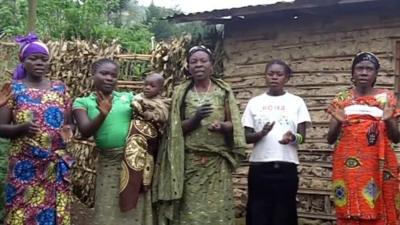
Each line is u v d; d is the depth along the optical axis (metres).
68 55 8.30
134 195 4.64
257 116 5.18
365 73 4.85
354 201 4.77
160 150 4.83
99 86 4.71
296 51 7.55
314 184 7.29
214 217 4.74
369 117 4.80
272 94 5.25
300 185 7.39
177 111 4.78
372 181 4.75
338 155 4.91
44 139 4.42
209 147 4.76
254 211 5.14
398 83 6.93
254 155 5.17
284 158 5.08
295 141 5.04
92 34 14.29
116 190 4.70
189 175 4.77
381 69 6.98
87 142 7.73
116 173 4.72
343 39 7.22
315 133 7.35
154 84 4.88
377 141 4.77
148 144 4.80
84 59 8.09
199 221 4.72
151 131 4.77
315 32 7.41
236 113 4.81
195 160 4.77
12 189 4.47
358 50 7.12
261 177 5.11
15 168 4.46
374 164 4.77
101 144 4.72
